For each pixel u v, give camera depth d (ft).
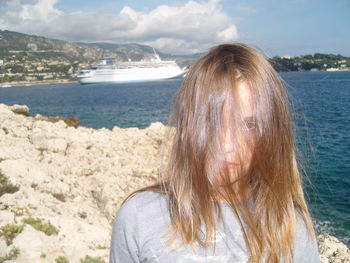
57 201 26.18
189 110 4.26
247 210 4.24
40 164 36.35
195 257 4.01
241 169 4.30
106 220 26.16
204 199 4.12
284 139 4.40
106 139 51.60
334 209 34.65
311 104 156.46
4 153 36.78
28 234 18.10
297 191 4.71
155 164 39.27
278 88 4.40
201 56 4.51
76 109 182.39
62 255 17.58
